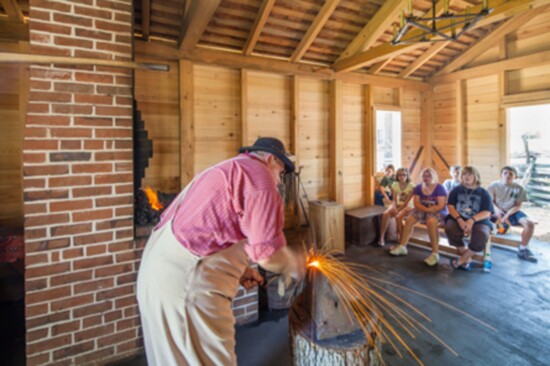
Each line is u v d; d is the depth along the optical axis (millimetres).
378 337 1397
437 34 2018
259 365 1924
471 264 3293
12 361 1953
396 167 5316
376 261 3568
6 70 2906
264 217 1148
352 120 4750
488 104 4773
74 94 1830
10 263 2582
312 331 1365
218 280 1196
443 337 2145
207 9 2621
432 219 3465
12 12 2758
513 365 1865
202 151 3615
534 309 2482
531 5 2604
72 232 1843
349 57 4059
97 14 1882
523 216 3639
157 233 1256
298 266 1380
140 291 1202
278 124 4109
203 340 1161
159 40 3271
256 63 3777
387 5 3602
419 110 5484
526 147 6277
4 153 2979
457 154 5113
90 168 1879
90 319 1908
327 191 4555
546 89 4184
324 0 3328
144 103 3279
